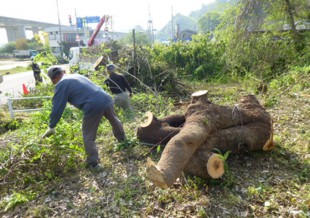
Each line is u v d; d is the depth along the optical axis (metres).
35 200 3.44
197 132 3.26
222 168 3.18
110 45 10.91
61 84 3.80
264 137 3.72
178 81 9.17
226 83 10.26
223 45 12.19
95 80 7.49
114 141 4.75
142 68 8.92
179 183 3.36
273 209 2.79
